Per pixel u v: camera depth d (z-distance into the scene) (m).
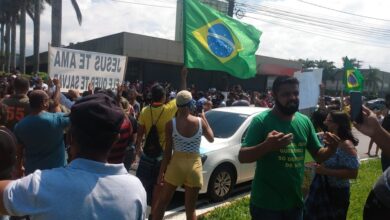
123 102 7.20
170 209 6.82
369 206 2.51
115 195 1.86
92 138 1.88
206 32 7.48
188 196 5.22
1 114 3.71
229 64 7.75
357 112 2.46
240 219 5.91
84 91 8.45
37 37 32.97
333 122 4.14
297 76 7.98
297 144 3.54
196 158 5.21
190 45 7.37
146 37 32.34
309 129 3.71
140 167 5.60
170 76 37.19
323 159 3.67
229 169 7.58
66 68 8.51
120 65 9.26
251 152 3.29
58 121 4.64
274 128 3.49
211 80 39.16
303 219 4.18
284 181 3.48
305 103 7.95
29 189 1.77
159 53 33.06
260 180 3.56
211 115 8.45
